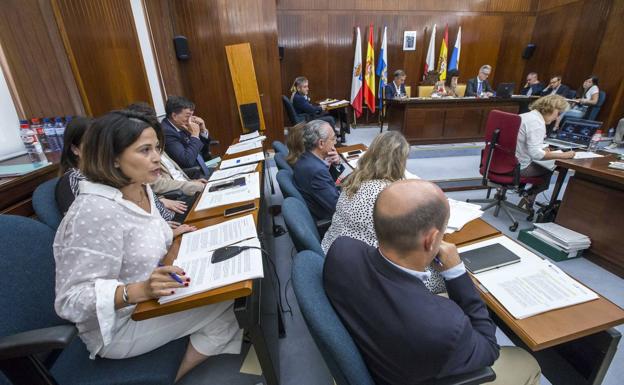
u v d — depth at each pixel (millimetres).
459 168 4023
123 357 898
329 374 1299
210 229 1161
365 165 1254
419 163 4242
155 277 784
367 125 7172
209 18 4043
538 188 2547
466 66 7039
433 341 561
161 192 1906
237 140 3314
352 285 697
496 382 875
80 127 1200
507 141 2396
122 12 2896
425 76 6562
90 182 885
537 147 2344
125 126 856
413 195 653
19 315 792
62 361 900
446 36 6602
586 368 923
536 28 6938
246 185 1626
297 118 4672
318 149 1817
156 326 922
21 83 1771
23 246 867
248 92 4371
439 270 837
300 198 1434
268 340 1273
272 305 1474
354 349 639
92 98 2271
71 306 757
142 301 783
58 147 1760
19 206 1269
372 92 6652
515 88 7340
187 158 2371
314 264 868
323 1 6180
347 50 6586
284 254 2186
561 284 879
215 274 856
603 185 1924
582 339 903
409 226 637
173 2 3898
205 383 1254
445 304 629
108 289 773
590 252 2002
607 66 5578
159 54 3742
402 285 651
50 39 1936
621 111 5465
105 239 824
